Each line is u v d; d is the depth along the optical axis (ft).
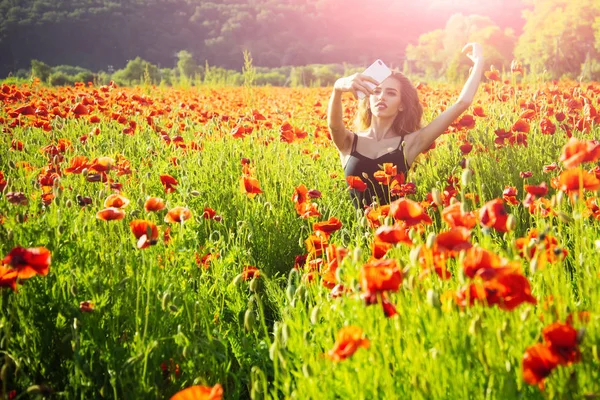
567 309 7.00
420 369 6.06
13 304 8.15
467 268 5.76
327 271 8.07
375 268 6.02
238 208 15.29
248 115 27.17
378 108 14.75
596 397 5.44
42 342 8.42
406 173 14.85
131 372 7.93
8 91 31.71
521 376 5.84
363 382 6.23
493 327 6.21
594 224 10.16
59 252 9.41
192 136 24.47
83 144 20.54
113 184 12.39
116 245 10.14
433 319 6.32
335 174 16.80
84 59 431.02
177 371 8.35
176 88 69.05
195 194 13.74
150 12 478.18
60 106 30.89
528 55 168.86
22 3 419.95
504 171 15.35
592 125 16.52
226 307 11.09
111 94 34.96
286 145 20.99
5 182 11.87
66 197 12.30
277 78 190.80
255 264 12.77
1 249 9.02
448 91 32.30
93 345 8.13
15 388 7.91
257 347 9.27
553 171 14.62
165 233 10.59
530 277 7.96
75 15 424.05
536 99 20.94
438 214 12.00
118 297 9.01
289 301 8.94
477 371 6.15
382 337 6.40
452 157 17.10
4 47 397.80
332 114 14.49
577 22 152.56
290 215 14.66
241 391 9.16
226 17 508.12
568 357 5.36
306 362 6.51
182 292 9.43
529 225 12.21
